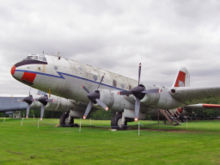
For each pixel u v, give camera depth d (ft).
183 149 21.76
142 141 27.35
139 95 40.98
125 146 23.40
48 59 44.32
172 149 21.74
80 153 19.63
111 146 23.38
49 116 169.68
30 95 55.67
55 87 44.50
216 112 148.77
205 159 17.48
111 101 43.65
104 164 15.89
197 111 150.10
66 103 54.34
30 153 19.53
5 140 27.81
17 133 36.52
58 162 16.39
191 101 45.34
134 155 18.89
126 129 46.21
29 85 43.65
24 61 42.45
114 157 18.12
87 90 44.32
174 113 59.88
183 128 53.62
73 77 45.91
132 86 57.31
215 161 16.83
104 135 34.35
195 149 21.77
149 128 52.60
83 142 26.25
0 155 18.67
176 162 16.52
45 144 24.57
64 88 45.42
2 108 120.16
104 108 41.22
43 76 42.52
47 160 16.98
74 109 55.67
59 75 44.16
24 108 123.75
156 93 41.06
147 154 19.31
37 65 42.27
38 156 18.34
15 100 122.83
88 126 58.59
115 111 45.85
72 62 47.88
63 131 41.06
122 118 45.62
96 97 42.24
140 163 16.20
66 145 23.94
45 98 53.21
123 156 18.49
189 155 18.95
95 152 20.10
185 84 64.64
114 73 55.93
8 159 17.26
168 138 30.60
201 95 41.57
